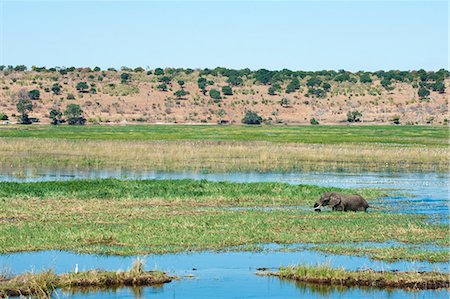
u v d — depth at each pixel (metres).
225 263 37.72
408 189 72.25
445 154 116.50
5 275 33.78
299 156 109.38
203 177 81.69
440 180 82.06
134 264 34.59
